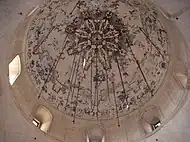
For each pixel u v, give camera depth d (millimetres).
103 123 19672
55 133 18422
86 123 19656
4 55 16312
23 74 18453
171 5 15883
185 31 16250
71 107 19969
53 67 20125
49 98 19516
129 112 19797
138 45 20234
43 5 17547
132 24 19891
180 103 17766
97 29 20562
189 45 16500
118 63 20875
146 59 20016
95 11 19828
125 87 20500
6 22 15781
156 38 19156
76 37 20547
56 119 19172
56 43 20172
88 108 20203
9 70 17547
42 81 19469
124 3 19031
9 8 15609
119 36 20578
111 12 19812
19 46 17703
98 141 19016
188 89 17484
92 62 21016
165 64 19031
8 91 16906
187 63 17109
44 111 18984
